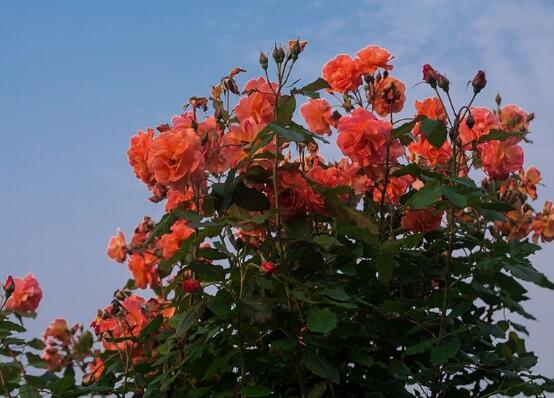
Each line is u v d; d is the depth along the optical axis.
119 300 3.67
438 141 2.78
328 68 3.53
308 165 3.42
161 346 3.06
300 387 2.75
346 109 3.53
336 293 2.58
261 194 2.82
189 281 2.52
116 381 3.51
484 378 3.38
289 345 2.57
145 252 3.70
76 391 2.99
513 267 2.80
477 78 2.84
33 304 3.93
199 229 3.24
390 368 2.89
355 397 3.04
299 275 2.86
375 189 3.73
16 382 3.13
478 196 2.64
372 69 3.48
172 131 2.81
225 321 2.71
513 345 3.61
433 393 3.13
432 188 2.70
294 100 2.82
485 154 3.31
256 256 2.88
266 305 2.57
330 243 2.75
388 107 3.58
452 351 2.68
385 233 3.48
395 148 3.13
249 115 2.99
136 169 2.96
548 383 3.11
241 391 2.54
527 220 3.77
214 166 2.88
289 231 2.90
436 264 3.28
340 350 2.91
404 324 3.09
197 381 3.04
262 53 2.81
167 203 3.16
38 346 3.67
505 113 3.92
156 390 3.14
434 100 3.61
